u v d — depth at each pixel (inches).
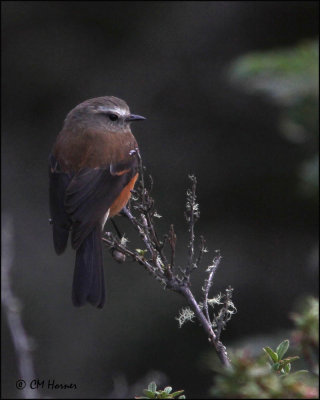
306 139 371.6
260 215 570.6
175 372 521.7
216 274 535.5
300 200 560.4
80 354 537.6
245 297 531.5
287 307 527.2
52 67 610.5
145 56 598.5
